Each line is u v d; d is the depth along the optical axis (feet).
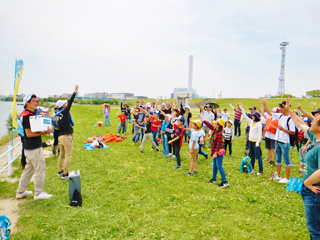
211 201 17.98
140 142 41.73
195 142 23.89
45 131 16.97
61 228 13.98
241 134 57.67
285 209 16.72
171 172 25.38
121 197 18.62
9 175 23.35
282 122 21.75
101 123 65.46
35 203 17.16
